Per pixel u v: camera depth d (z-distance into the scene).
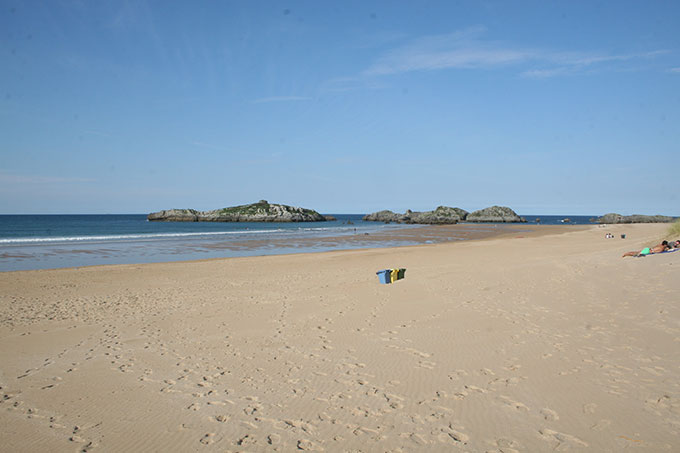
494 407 4.61
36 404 5.14
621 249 19.62
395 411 4.67
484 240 39.03
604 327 7.02
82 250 28.86
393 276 13.16
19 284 14.55
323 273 16.48
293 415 4.69
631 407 4.37
